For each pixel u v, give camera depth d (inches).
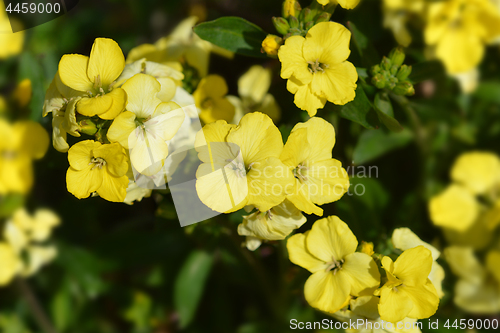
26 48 10.9
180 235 10.4
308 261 8.7
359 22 10.2
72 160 8.4
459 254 9.8
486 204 10.1
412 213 10.3
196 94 10.0
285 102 10.6
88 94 8.5
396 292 8.5
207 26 9.4
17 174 9.9
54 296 10.9
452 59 10.0
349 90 8.9
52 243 10.6
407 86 9.3
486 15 9.8
